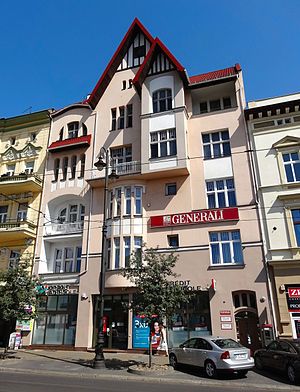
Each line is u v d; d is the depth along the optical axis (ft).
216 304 60.44
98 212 74.95
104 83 86.89
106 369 45.21
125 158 78.84
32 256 77.36
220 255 64.13
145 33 88.28
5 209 86.22
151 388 33.47
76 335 66.23
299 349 37.96
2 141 94.27
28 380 37.42
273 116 69.97
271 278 59.67
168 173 70.64
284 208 62.85
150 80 79.00
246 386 35.58
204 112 78.48
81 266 71.51
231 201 67.87
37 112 91.76
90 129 84.84
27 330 70.79
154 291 46.80
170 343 61.26
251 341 58.23
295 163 66.03
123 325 64.95
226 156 70.85
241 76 79.05
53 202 82.17
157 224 69.00
